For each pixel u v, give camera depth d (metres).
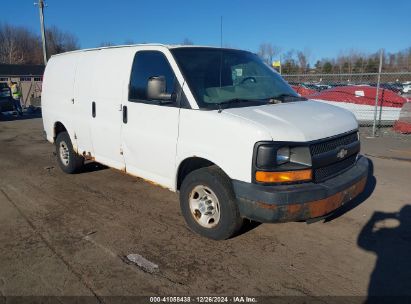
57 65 7.05
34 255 4.11
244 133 3.80
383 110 12.67
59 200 5.83
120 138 5.36
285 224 4.81
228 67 4.91
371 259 4.00
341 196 4.01
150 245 4.31
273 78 5.34
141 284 3.57
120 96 5.28
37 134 13.03
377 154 8.73
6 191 6.32
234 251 4.16
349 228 4.73
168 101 4.52
